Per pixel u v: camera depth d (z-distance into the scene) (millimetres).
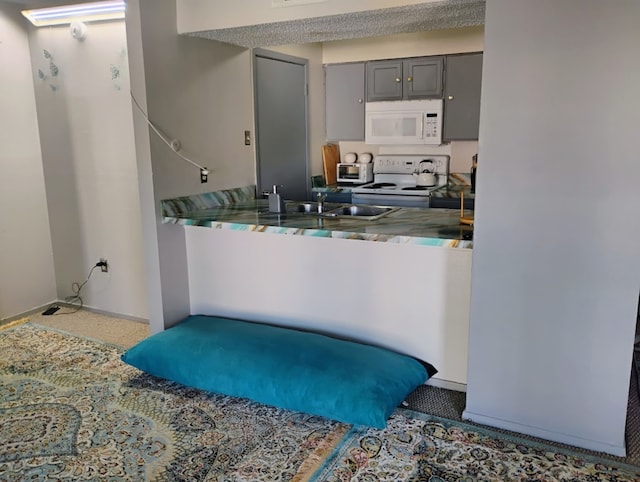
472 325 2377
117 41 3498
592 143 2012
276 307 3205
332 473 2098
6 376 2992
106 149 3744
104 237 3928
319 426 2455
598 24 1935
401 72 4695
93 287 4094
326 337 2893
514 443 2291
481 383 2420
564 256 2139
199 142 3416
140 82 2980
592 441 2234
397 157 5062
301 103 4648
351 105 4977
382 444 2297
